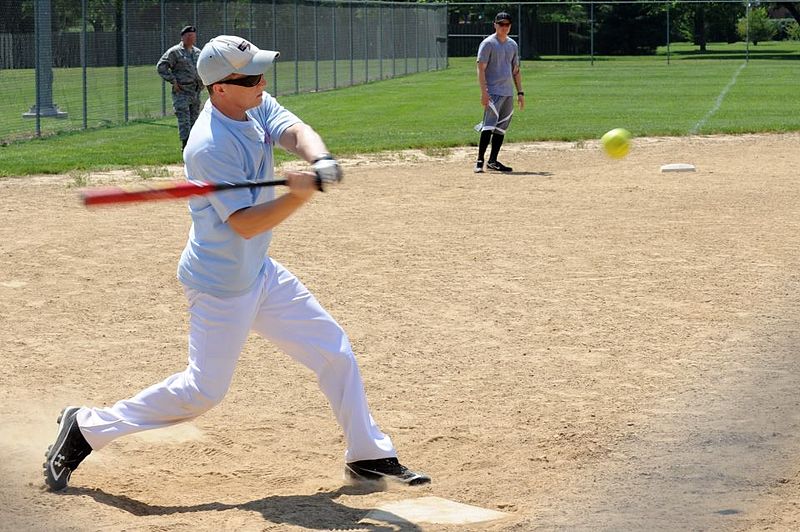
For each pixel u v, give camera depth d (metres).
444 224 25.34
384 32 90.81
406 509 9.80
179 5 56.78
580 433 11.96
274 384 14.01
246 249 9.81
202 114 9.75
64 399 13.37
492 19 137.75
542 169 35.44
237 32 63.31
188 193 9.06
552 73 96.25
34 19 47.69
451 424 12.41
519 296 18.41
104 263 21.12
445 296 18.45
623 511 9.61
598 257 21.53
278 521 9.58
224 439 12.11
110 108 54.09
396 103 63.66
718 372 14.15
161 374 14.34
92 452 11.64
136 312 17.53
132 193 8.91
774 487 10.16
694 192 30.02
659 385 13.67
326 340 10.46
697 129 45.97
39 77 44.91
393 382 13.96
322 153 9.61
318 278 19.83
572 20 139.75
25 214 26.67
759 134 44.91
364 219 26.02
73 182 31.91
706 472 10.60
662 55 135.50
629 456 11.17
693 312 17.30
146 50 55.31
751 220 25.53
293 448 11.87
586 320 16.88
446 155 38.75
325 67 78.25
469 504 10.04
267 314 10.35
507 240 23.36
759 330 16.19
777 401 12.88
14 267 20.72
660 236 23.66
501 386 13.77
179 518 9.66
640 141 42.97
